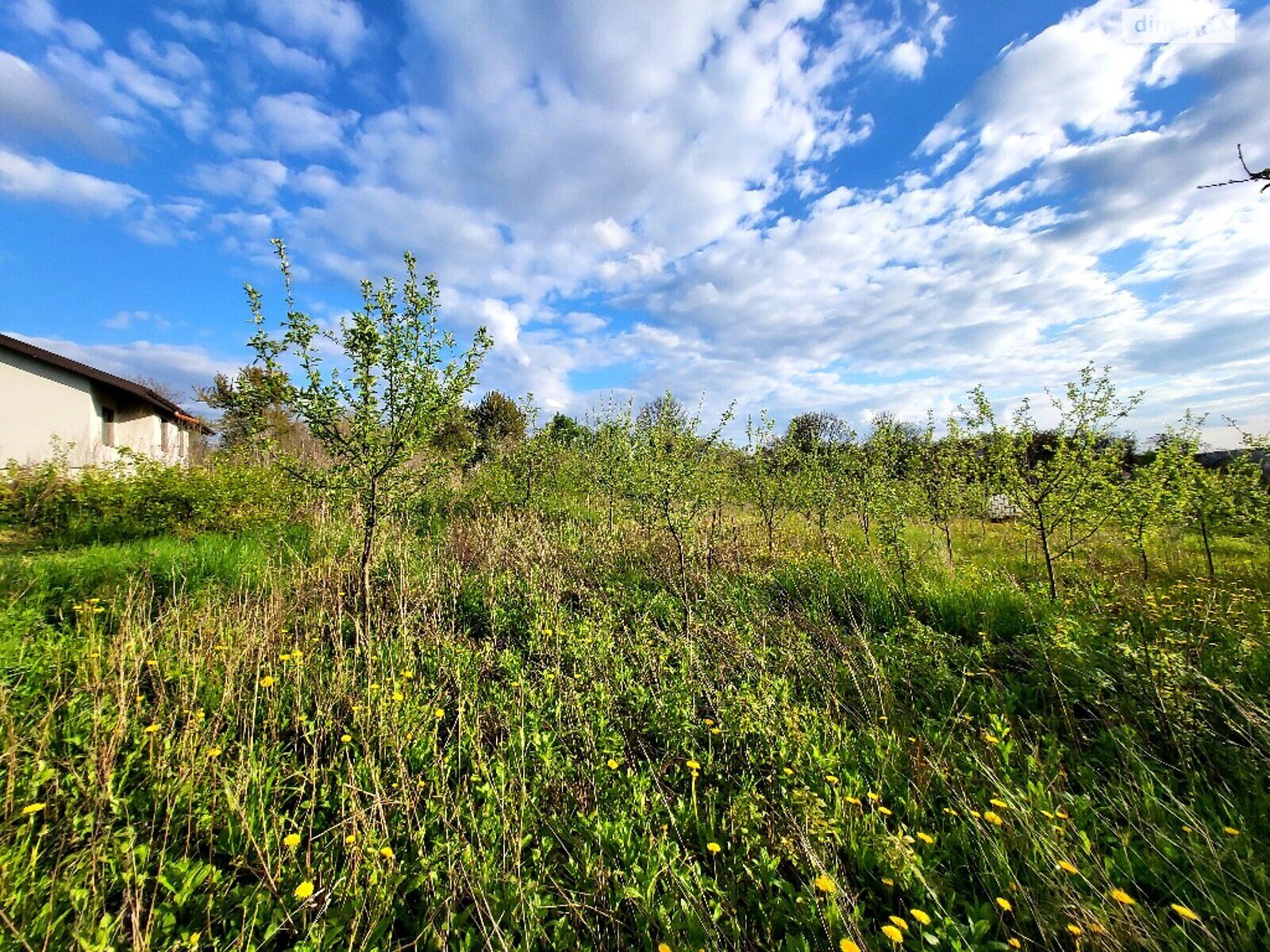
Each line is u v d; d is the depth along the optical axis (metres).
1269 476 7.99
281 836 2.62
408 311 5.79
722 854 2.58
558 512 11.58
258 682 3.81
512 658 4.70
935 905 2.18
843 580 7.10
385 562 7.09
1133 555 9.13
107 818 2.60
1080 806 2.80
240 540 8.82
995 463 7.25
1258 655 4.07
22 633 4.63
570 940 2.16
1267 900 2.14
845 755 3.33
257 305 5.25
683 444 7.79
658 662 4.65
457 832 2.63
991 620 5.45
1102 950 1.95
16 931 1.80
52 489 9.52
